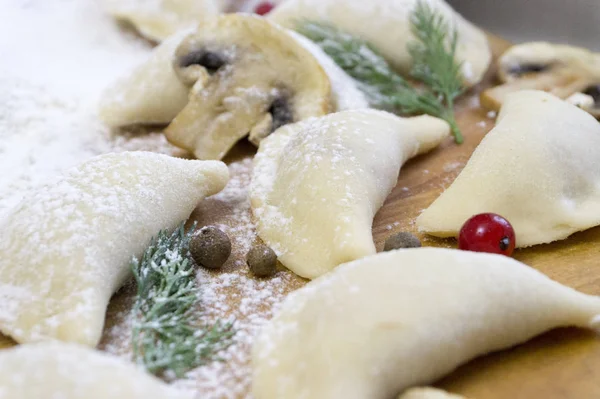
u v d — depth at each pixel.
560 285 0.22
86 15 0.32
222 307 0.23
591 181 0.24
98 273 0.22
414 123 0.27
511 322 0.21
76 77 0.30
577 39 0.33
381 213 0.25
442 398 0.20
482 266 0.22
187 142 0.27
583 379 0.21
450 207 0.24
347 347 0.20
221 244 0.23
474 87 0.30
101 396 0.19
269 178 0.25
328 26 0.30
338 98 0.27
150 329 0.22
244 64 0.27
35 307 0.22
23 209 0.23
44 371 0.20
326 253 0.23
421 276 0.21
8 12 0.32
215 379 0.21
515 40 0.34
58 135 0.27
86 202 0.23
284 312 0.22
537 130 0.24
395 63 0.30
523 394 0.21
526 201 0.24
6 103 0.28
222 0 0.33
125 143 0.27
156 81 0.28
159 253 0.23
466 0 0.35
